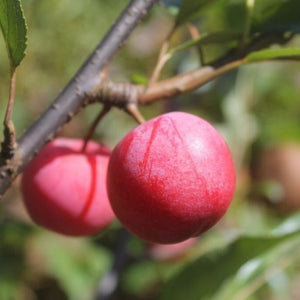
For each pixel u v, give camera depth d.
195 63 0.40
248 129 0.46
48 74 0.49
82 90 0.19
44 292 0.40
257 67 0.45
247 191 0.45
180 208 0.17
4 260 0.37
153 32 0.50
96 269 0.38
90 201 0.22
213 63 0.21
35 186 0.21
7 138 0.17
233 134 0.45
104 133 0.47
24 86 0.47
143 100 0.20
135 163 0.18
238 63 0.21
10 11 0.17
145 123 0.18
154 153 0.18
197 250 0.32
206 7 0.22
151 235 0.18
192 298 0.25
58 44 0.49
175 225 0.18
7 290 0.36
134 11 0.19
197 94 0.42
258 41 0.22
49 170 0.21
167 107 0.39
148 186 0.17
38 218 0.22
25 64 0.47
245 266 0.26
